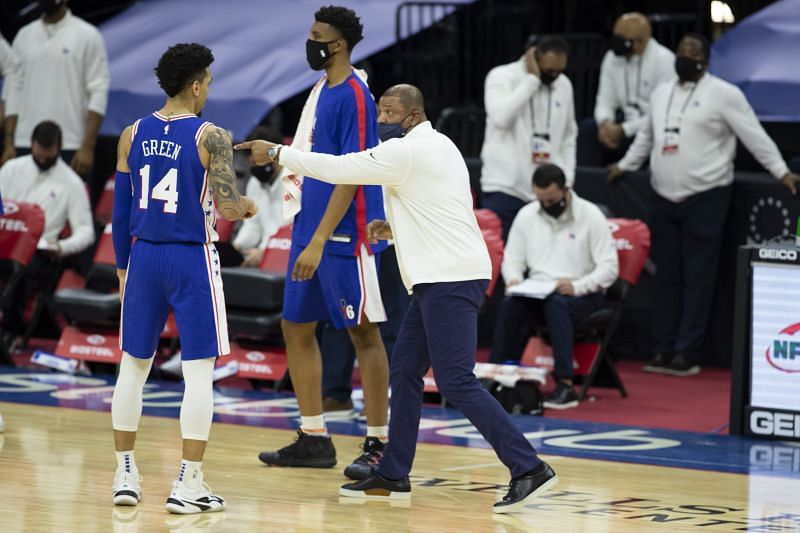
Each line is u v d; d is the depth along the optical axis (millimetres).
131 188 17797
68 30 35094
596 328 28672
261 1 42938
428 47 41750
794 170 32594
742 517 18000
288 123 42500
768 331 24734
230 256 29688
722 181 31891
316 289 20219
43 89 35156
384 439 20219
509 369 26781
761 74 33688
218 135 17234
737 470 21594
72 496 18016
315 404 20609
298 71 38125
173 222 17234
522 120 31750
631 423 26125
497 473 20578
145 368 17797
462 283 17672
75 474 19453
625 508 18375
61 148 33500
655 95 32344
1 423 22422
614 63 34312
